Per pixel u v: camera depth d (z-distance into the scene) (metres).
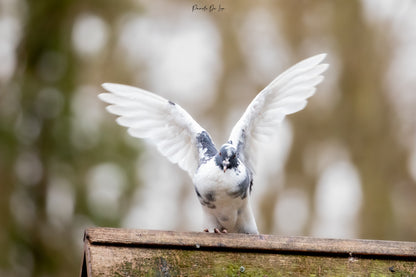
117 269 6.62
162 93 19.55
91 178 15.80
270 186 19.34
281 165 19.45
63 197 15.97
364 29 19.48
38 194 15.70
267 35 19.78
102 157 15.76
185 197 19.56
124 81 18.34
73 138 15.73
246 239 7.14
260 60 19.73
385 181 19.05
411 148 19.30
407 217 19.22
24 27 16.14
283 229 18.98
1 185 15.20
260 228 18.95
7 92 15.84
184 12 19.52
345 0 19.47
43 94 15.80
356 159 19.16
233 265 6.96
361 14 19.56
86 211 15.55
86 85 17.14
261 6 19.52
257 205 19.16
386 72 19.55
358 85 19.34
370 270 7.12
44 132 15.80
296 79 9.02
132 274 6.63
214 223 8.80
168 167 19.02
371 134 19.16
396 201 19.39
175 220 19.38
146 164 16.41
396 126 19.41
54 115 15.77
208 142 8.90
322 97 19.53
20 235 15.27
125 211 15.91
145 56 19.31
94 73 17.77
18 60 16.09
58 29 16.14
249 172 8.84
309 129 19.39
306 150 19.31
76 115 15.90
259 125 9.25
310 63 8.91
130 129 9.23
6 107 15.70
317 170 19.31
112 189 15.87
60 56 16.06
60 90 15.88
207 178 8.28
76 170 15.70
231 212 8.55
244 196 8.42
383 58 19.45
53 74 16.03
